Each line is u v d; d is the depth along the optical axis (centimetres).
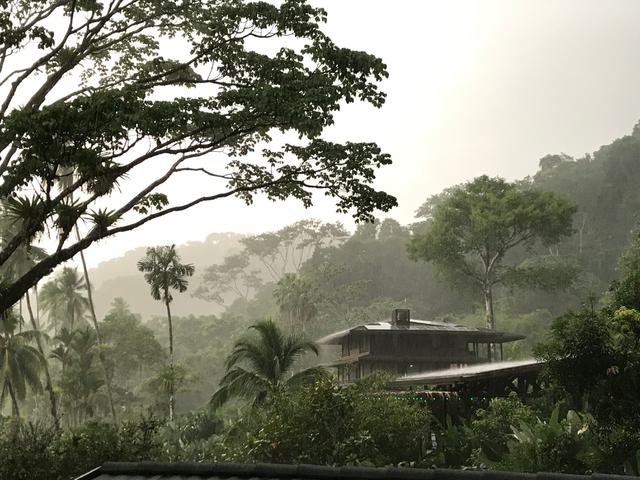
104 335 8438
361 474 602
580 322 1669
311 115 1778
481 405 2530
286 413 2017
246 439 2202
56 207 1869
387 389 2678
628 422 1541
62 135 1597
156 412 6538
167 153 1862
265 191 2211
